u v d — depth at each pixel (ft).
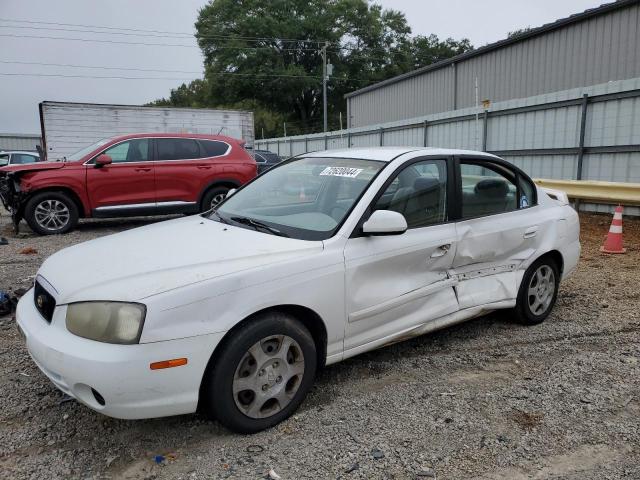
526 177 15.75
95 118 53.62
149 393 8.65
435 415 10.65
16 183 31.78
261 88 195.83
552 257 15.97
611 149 35.94
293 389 10.40
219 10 196.95
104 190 32.83
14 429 10.09
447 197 13.26
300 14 201.26
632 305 17.62
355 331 11.32
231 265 9.75
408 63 208.85
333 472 8.84
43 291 10.08
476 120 47.29
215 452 9.39
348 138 77.77
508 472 8.91
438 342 14.46
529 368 12.89
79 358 8.55
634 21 50.06
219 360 9.32
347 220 11.35
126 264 9.93
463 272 13.57
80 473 8.82
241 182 36.50
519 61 64.90
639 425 10.36
